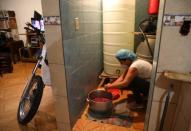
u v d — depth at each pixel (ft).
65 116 4.92
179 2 2.78
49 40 4.09
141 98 6.51
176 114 3.46
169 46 3.07
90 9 6.24
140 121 5.53
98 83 8.54
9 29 13.55
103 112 5.82
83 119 5.73
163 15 2.91
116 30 7.45
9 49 12.62
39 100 5.35
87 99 6.34
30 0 13.32
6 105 6.88
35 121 5.71
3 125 5.58
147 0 7.96
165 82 3.34
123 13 7.18
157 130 3.85
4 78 10.07
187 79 2.78
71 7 4.46
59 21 3.85
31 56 13.46
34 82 5.93
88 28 6.21
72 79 4.91
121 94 7.32
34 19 12.38
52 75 4.46
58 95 4.68
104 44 8.07
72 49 4.75
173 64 3.17
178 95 3.37
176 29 2.94
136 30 8.52
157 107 3.62
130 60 6.07
